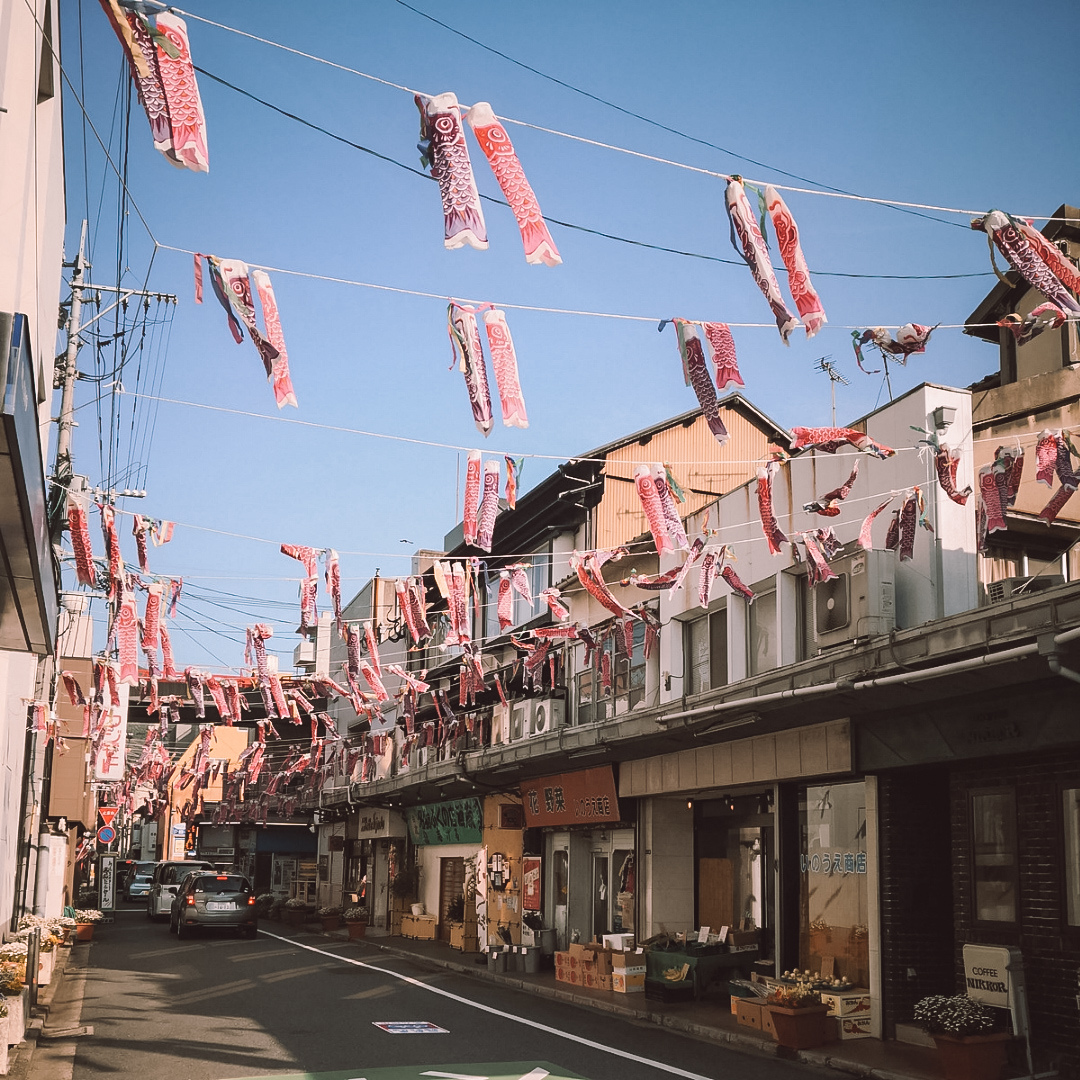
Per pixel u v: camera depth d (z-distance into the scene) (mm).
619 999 16641
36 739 20312
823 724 14133
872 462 14555
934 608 13188
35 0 9023
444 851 31094
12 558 7820
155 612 15094
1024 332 7598
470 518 10453
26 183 9469
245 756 33250
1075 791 11023
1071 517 14250
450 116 6000
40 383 12398
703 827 18688
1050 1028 10906
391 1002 15875
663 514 11297
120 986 17484
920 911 13023
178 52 5402
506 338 7320
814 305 6496
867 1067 11094
